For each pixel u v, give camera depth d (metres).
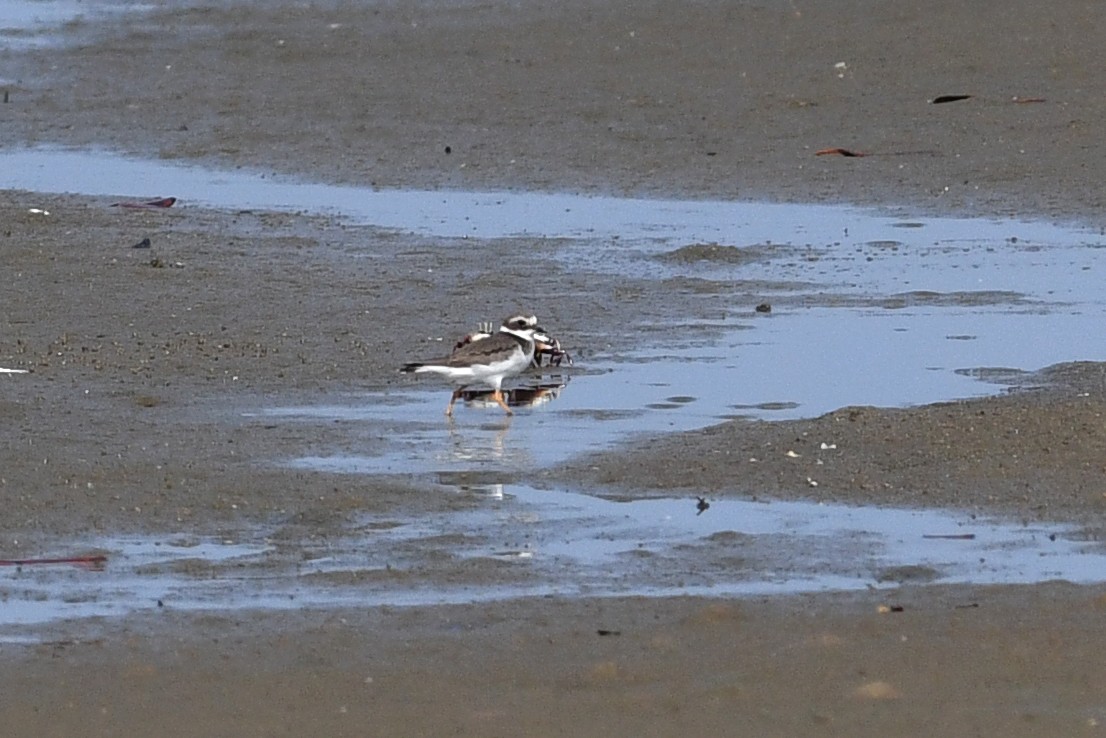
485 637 10.90
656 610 11.28
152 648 10.78
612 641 10.82
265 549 12.51
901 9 36.09
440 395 16.61
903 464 13.77
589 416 15.82
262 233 23.81
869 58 32.94
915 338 18.36
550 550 12.40
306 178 27.44
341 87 33.22
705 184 26.12
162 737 9.67
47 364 17.50
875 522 12.76
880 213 24.28
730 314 19.53
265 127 30.67
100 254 22.47
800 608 11.25
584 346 18.36
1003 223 23.50
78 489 13.65
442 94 32.25
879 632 10.86
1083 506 12.85
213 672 10.45
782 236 23.16
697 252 22.20
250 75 34.66
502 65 34.22
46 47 37.66
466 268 21.75
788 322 19.14
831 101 30.41
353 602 11.50
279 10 39.97
